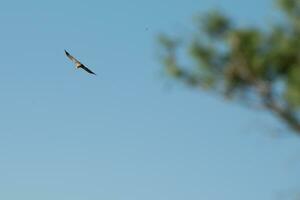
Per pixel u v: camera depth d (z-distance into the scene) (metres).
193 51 14.98
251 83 14.83
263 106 14.80
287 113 14.63
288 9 14.66
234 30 14.72
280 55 14.65
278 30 14.80
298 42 14.65
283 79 14.88
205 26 14.95
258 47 14.80
